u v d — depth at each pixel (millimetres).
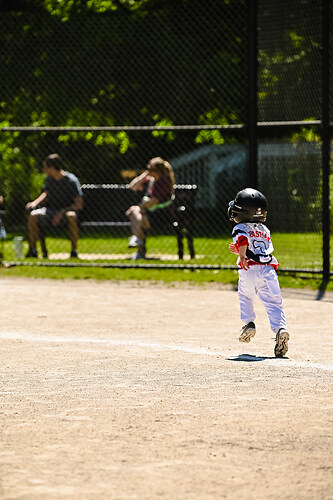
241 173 60250
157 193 36000
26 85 55969
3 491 10562
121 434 12789
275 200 35375
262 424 13289
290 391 15391
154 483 10789
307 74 32688
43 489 10617
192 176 60688
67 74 55812
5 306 25266
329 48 30219
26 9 53594
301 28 32469
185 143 61062
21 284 29656
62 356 18562
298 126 30469
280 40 32312
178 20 52625
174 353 18797
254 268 18547
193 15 51781
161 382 16109
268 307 18594
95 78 55719
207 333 21203
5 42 54250
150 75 54625
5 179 60250
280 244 35656
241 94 52812
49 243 43594
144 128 31531
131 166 61125
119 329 21781
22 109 57344
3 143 59656
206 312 24250
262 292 18562
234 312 24250
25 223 56406
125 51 54562
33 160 61312
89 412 14023
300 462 11523
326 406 14352
